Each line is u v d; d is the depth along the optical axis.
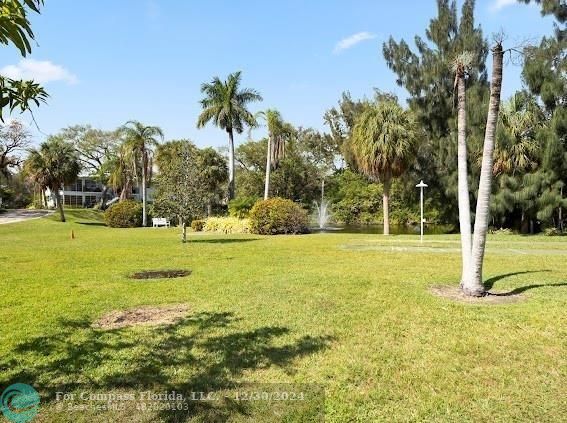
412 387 3.99
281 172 38.78
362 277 8.99
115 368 4.40
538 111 20.56
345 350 4.85
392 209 35.47
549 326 5.56
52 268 10.68
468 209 7.72
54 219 38.72
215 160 37.72
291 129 37.16
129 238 20.75
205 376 4.22
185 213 17.23
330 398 3.79
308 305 6.70
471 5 25.12
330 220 38.94
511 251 13.68
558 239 18.03
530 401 3.72
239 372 4.31
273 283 8.38
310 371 4.33
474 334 5.33
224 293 7.55
